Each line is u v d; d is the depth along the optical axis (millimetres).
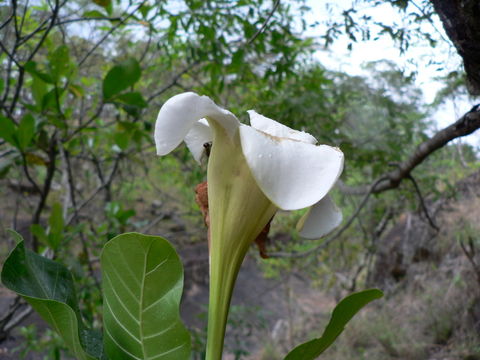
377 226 2111
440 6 406
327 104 1181
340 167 200
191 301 2205
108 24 1126
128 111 690
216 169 228
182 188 1761
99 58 1204
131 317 215
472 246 1570
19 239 239
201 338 1101
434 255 1947
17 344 1176
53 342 928
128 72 648
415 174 1324
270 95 1078
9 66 718
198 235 2264
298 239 1989
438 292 1768
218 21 951
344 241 2145
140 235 200
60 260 746
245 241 229
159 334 215
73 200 808
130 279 210
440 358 1578
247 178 225
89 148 1009
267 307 2381
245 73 1066
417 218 2184
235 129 223
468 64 425
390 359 1665
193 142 268
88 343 258
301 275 2805
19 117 1028
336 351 1793
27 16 932
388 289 2123
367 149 1103
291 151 204
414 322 1806
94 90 1223
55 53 649
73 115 1108
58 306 205
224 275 229
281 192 195
